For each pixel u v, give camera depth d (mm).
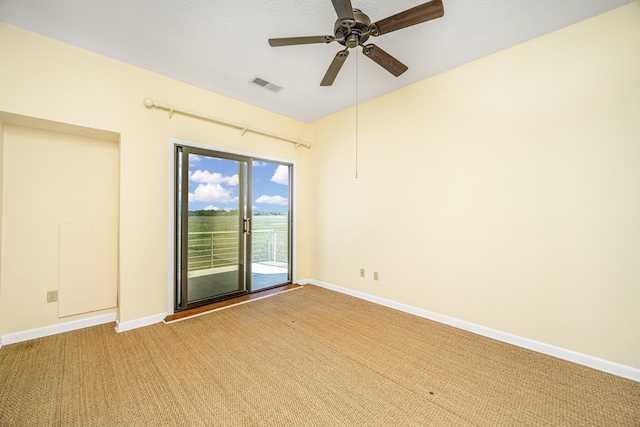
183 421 1373
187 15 1865
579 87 1927
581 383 1695
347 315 2812
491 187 2332
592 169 1884
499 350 2107
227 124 3137
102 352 2033
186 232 2848
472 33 2045
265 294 3467
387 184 3100
